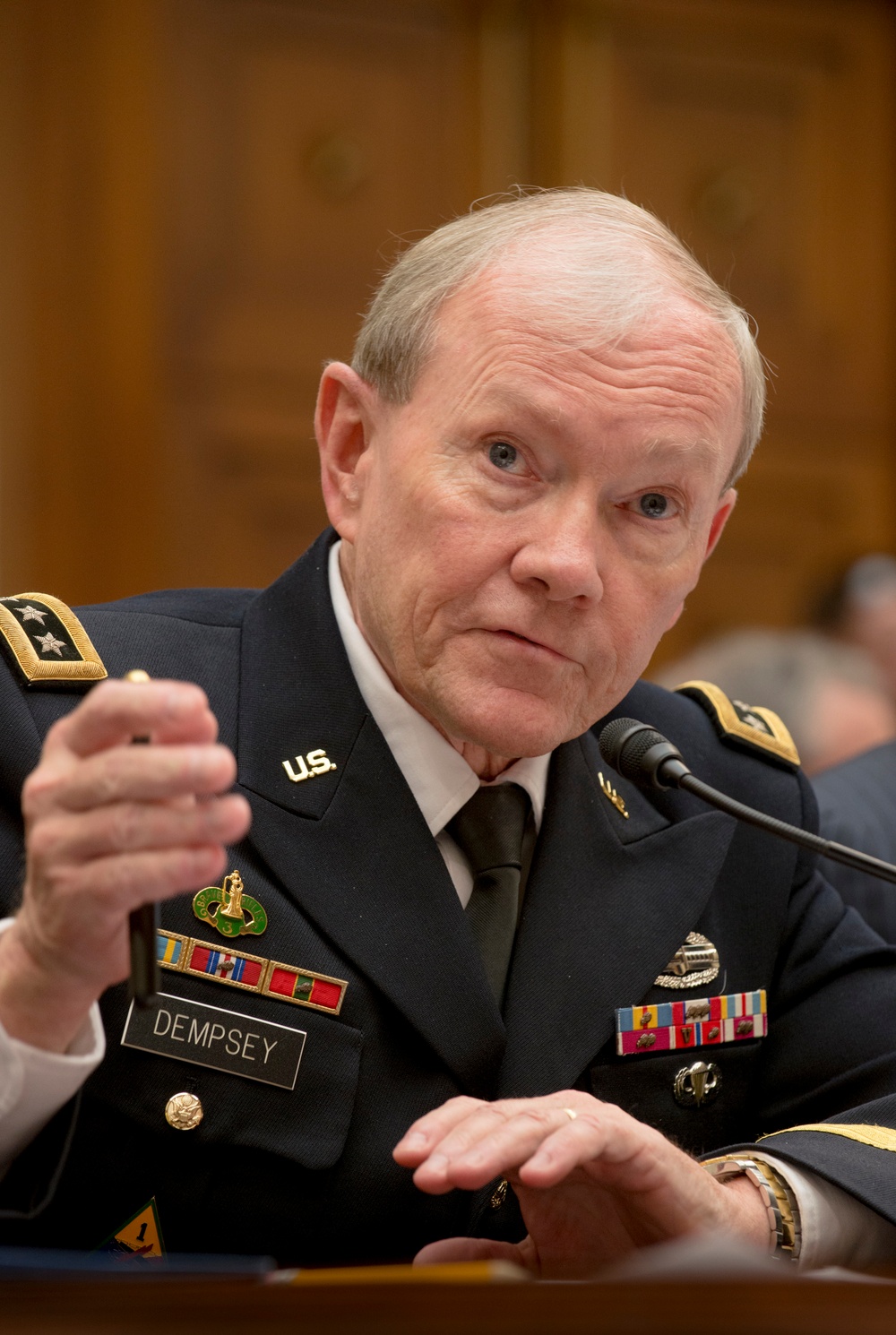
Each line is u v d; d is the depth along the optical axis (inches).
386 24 217.9
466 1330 33.6
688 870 82.0
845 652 168.1
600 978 76.7
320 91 215.2
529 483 70.1
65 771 52.7
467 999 72.3
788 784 90.9
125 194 208.4
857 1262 69.6
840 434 237.1
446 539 70.1
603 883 79.4
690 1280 37.0
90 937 54.3
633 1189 63.1
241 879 72.7
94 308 208.2
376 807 74.9
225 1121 68.6
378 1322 34.1
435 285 72.3
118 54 207.8
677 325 71.6
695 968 80.8
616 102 226.7
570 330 69.6
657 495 71.9
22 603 77.9
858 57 237.3
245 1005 70.4
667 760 73.5
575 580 68.4
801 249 235.3
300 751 76.0
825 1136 72.5
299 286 215.0
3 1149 62.1
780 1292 35.7
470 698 70.6
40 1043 59.1
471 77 221.1
